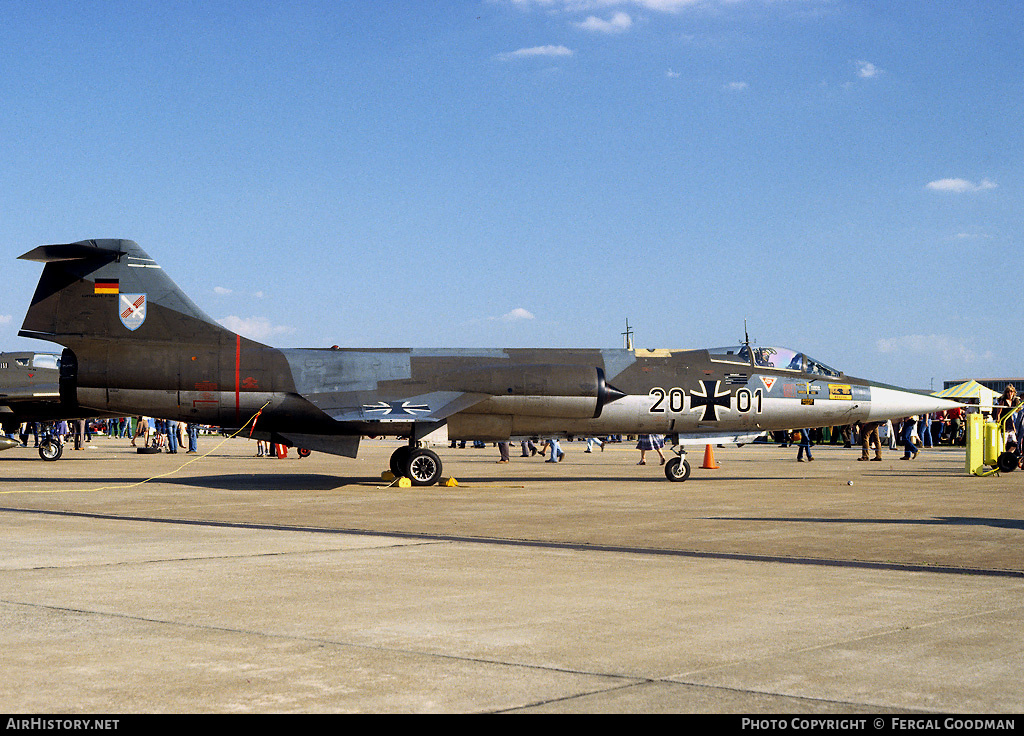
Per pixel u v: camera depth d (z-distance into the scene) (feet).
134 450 148.97
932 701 16.43
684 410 77.51
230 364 71.00
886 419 82.99
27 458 120.67
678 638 20.95
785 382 79.77
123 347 70.90
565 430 76.89
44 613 23.34
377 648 19.97
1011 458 84.33
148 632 21.33
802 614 23.57
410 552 34.65
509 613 23.57
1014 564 32.27
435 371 74.02
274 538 38.86
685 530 42.19
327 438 73.72
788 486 71.97
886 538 39.40
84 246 69.97
